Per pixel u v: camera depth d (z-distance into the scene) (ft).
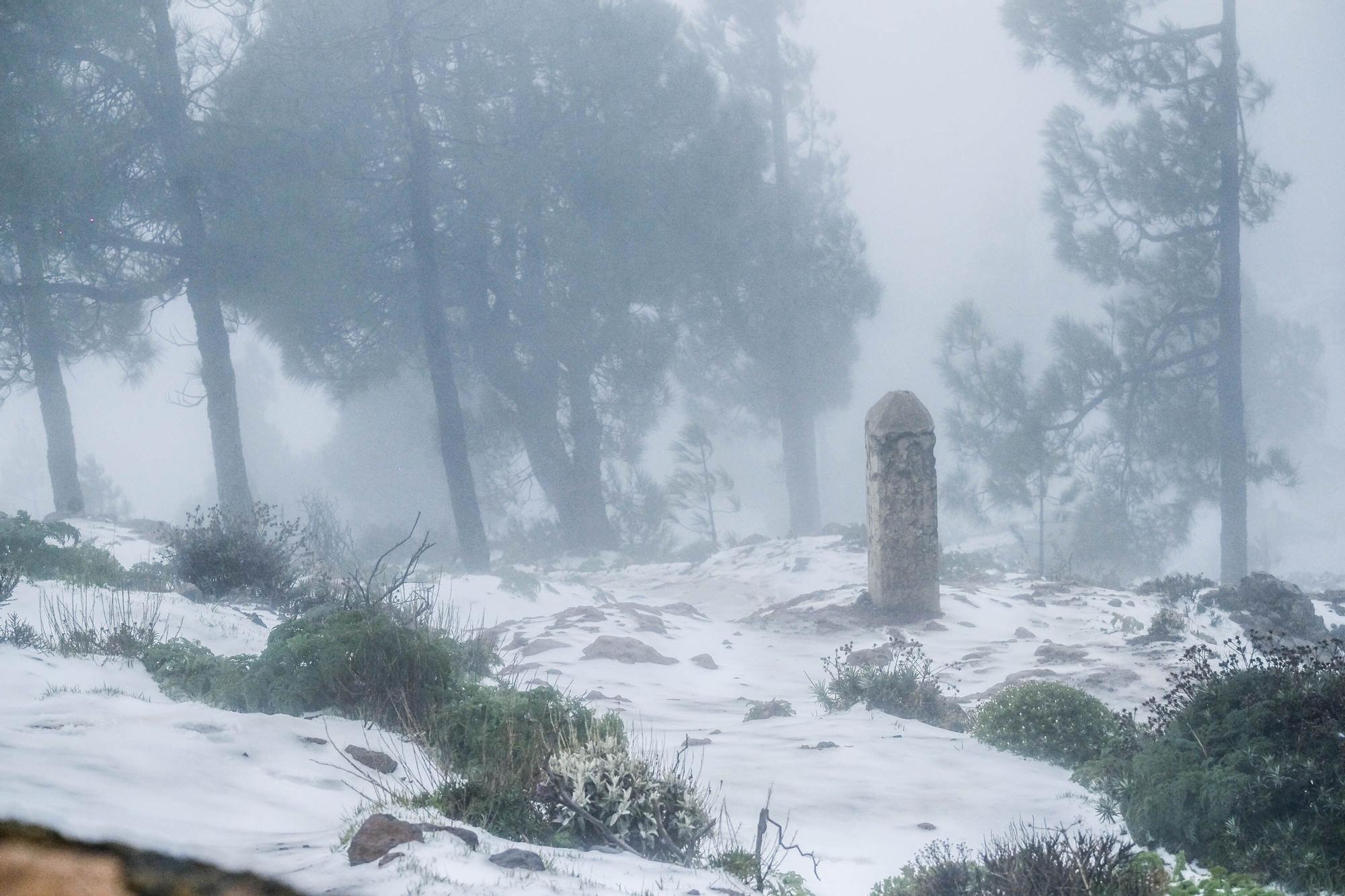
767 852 20.79
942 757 31.30
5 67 79.36
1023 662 52.65
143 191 91.09
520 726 23.80
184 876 7.51
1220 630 60.95
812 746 32.27
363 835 14.11
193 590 46.98
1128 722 32.83
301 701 27.27
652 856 18.63
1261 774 22.85
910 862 21.04
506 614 66.64
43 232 85.61
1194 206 108.17
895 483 65.77
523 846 16.38
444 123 109.81
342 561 76.84
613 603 73.87
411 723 25.86
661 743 32.40
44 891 6.60
